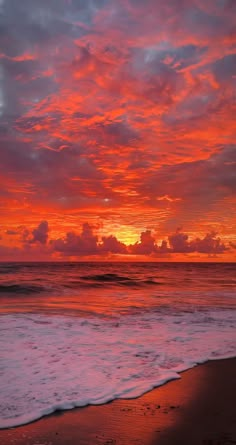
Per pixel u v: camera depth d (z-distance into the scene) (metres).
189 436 3.33
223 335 7.94
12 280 25.22
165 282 27.80
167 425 3.56
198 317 10.50
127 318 10.13
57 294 17.41
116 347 6.61
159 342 7.12
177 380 4.93
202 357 6.08
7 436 3.29
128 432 3.41
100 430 3.44
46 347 6.45
